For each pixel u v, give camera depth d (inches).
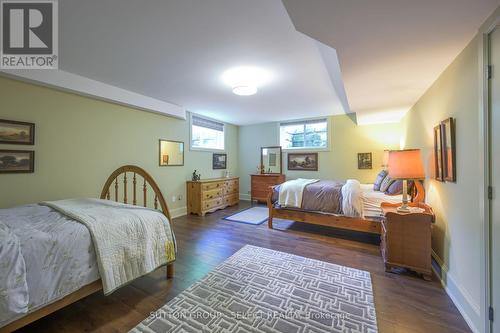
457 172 71.5
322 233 137.0
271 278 84.5
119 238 67.9
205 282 82.0
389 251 89.7
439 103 87.3
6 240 50.8
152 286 79.7
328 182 157.1
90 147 122.3
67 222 64.8
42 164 104.1
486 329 53.9
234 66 99.4
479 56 56.0
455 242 72.9
